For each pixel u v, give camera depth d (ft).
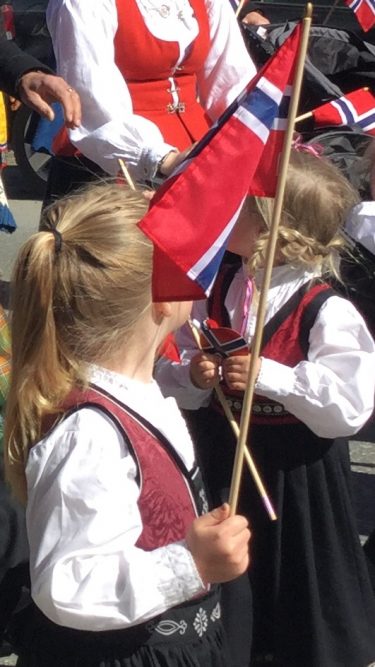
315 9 22.74
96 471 5.68
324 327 7.95
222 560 5.64
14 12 23.48
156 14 10.26
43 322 6.01
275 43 15.93
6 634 7.15
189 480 6.27
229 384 7.77
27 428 6.00
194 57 10.54
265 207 7.84
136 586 5.52
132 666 5.96
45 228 6.32
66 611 5.50
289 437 8.15
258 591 8.21
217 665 6.21
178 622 6.04
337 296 8.14
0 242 20.80
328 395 7.72
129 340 6.12
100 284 5.95
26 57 10.21
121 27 10.15
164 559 5.69
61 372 6.02
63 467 5.71
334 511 8.25
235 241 8.07
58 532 5.61
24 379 6.03
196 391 8.19
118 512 5.65
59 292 5.99
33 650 6.21
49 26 10.33
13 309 6.13
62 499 5.63
